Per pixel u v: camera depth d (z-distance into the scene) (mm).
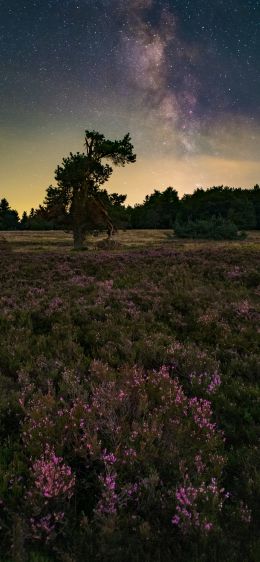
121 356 7145
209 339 8383
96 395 4938
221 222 63500
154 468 3834
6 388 5652
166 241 54250
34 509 3242
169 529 3322
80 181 40375
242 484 3871
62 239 58031
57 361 6484
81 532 3191
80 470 4020
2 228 130125
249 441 4680
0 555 3027
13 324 9156
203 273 16453
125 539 3193
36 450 4035
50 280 15359
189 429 4402
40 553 3062
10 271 17594
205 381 5930
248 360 6949
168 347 7273
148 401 5039
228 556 3062
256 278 14695
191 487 3418
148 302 11117
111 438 4184
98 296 11805
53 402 4844
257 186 122562
